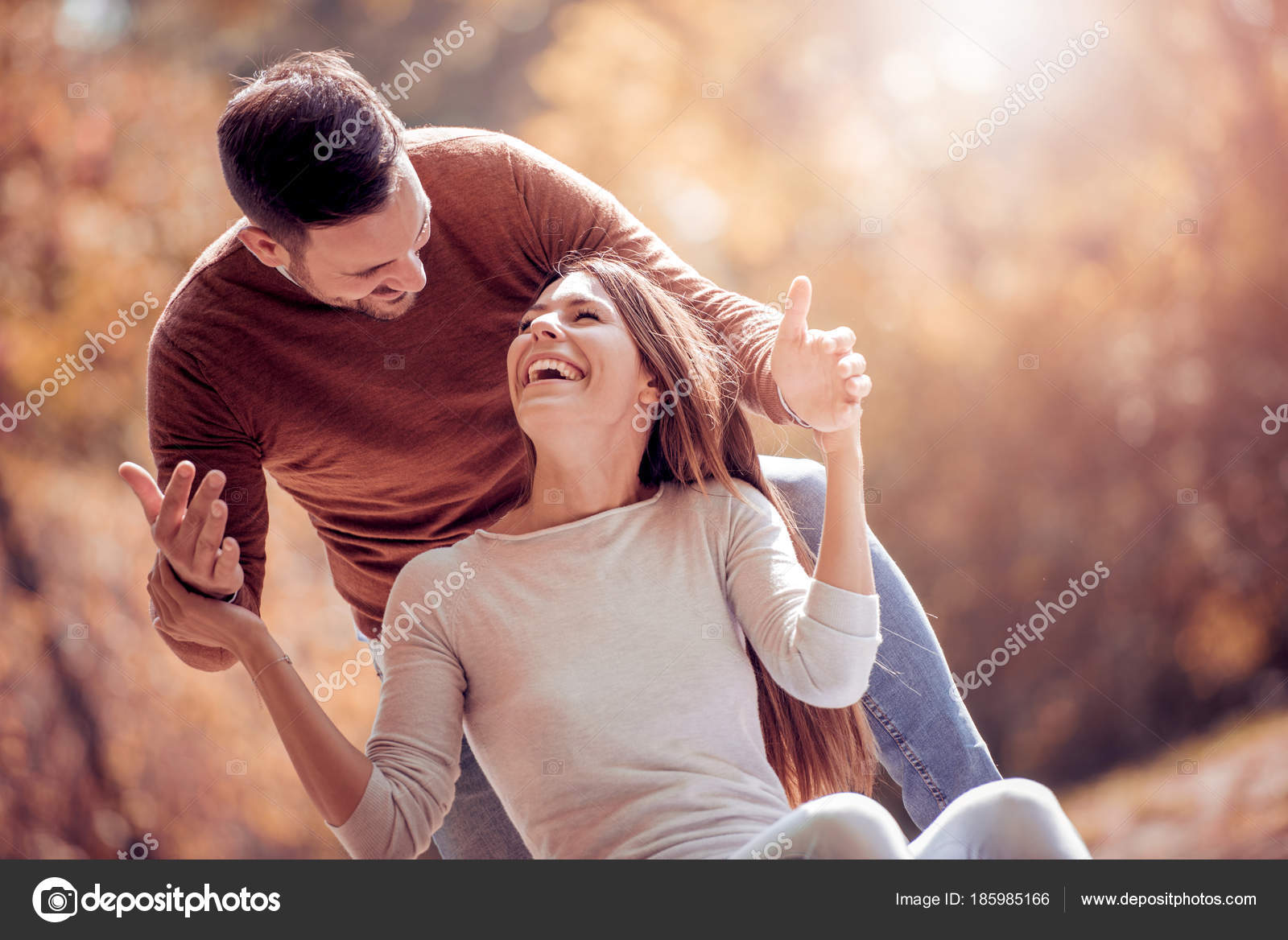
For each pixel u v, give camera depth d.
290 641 11.35
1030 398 12.91
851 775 3.61
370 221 3.31
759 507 3.31
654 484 3.43
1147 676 12.38
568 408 3.19
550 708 2.94
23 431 11.34
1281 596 12.12
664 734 2.91
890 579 3.89
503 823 3.96
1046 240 12.84
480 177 3.89
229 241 3.82
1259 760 9.70
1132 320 12.67
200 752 10.96
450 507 3.97
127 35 12.57
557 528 3.17
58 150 11.91
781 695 3.50
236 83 12.59
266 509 3.91
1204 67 12.14
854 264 13.22
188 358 3.76
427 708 3.01
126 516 11.58
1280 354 12.25
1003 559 12.98
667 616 3.08
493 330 3.88
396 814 2.87
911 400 13.16
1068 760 12.27
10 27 12.06
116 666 11.13
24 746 10.66
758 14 13.64
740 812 2.84
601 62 13.70
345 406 3.82
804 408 3.04
